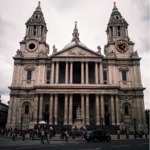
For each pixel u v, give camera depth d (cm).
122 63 7681
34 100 6950
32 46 7981
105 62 7625
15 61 7625
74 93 6775
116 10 8819
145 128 6731
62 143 3161
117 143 3059
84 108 6762
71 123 6444
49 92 6800
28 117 6969
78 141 3691
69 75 7519
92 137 3431
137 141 3506
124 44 7994
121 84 7375
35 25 8306
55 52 7738
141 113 6956
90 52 7562
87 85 6850
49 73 7525
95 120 6906
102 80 7269
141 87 7231
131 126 6831
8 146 2548
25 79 7475
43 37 8300
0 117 8631
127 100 7162
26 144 2908
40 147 2405
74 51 7556
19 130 5778
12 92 7194
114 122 6538
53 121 6550
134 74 7469
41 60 7575
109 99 6912
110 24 8425
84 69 7575
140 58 7600
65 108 6612
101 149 2117
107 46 8175
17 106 7075
